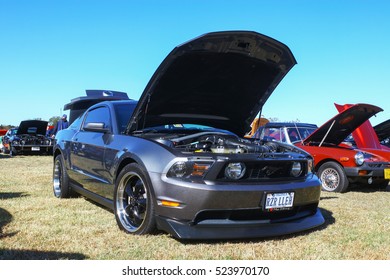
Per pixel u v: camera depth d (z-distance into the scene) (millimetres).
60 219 4059
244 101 4641
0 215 4215
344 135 7367
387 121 8602
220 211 3133
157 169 3262
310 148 7316
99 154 4211
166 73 3697
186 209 3088
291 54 4090
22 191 5871
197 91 4188
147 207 3330
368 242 3414
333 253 3113
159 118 4309
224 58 3865
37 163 11008
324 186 7082
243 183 3221
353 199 5930
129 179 3662
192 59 3689
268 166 3385
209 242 3291
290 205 3385
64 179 5238
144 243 3229
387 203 5570
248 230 3219
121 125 4211
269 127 8320
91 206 4758
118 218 3668
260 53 3961
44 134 15211
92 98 8656
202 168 3143
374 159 6773
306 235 3576
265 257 2996
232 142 3816
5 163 10969
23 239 3344
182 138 3643
